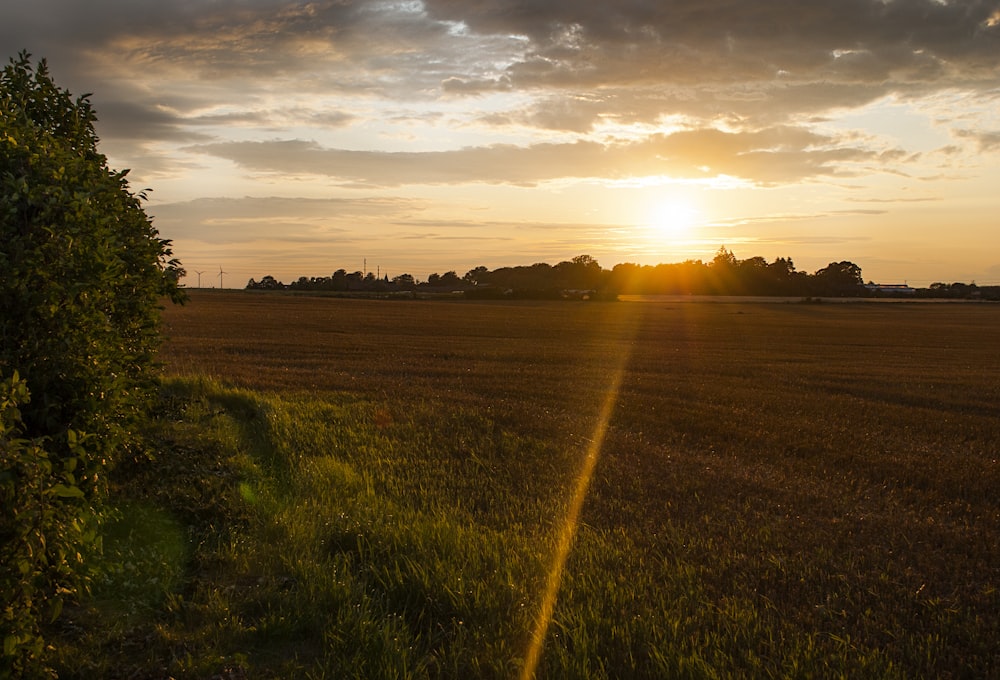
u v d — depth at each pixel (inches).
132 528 271.3
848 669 205.9
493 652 201.3
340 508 323.0
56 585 184.5
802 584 271.6
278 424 514.3
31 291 215.3
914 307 5270.7
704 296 6756.9
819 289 7436.0
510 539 295.7
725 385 997.2
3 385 162.2
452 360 1258.0
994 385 1090.7
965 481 462.3
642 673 195.9
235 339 1562.5
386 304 3969.0
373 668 191.6
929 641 224.1
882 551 316.5
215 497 315.9
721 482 431.2
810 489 427.5
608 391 882.1
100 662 185.2
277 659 199.8
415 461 442.6
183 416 512.1
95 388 224.2
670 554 297.3
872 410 788.0
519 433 570.6
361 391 792.3
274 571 251.3
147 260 299.7
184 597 229.3
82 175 264.2
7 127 241.1
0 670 164.1
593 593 243.8
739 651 211.6
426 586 237.5
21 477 160.1
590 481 418.0
